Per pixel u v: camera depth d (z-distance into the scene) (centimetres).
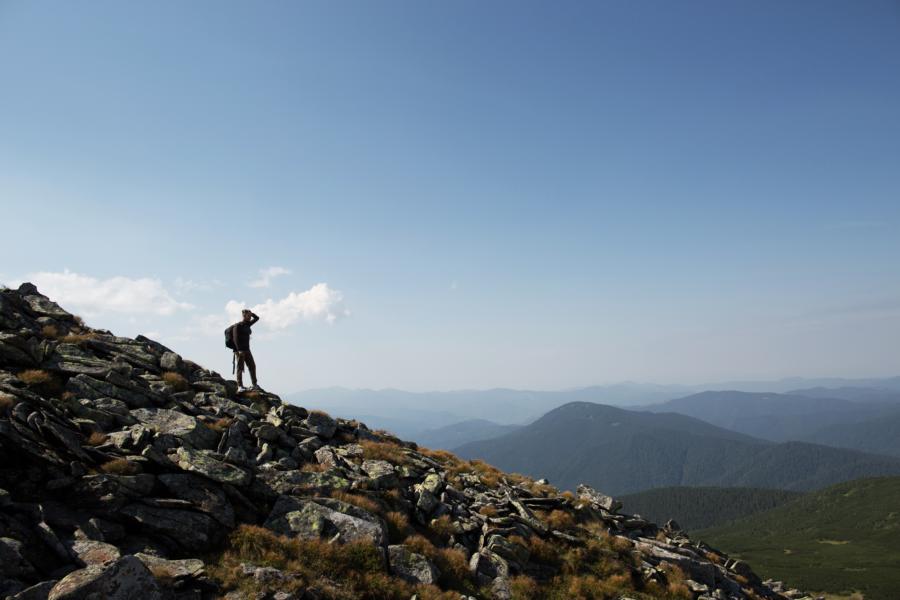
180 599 1239
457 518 2450
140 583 1168
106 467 1628
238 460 2023
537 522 2645
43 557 1245
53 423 1677
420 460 3142
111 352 2722
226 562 1490
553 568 2373
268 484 1992
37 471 1502
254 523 1753
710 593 2630
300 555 1628
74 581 1113
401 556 1866
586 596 2225
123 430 1962
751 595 3075
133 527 1483
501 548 2252
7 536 1234
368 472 2467
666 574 2673
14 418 1592
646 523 3566
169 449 1891
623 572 2498
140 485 1595
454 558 2048
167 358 2925
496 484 3219
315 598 1441
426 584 1773
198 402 2578
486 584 2025
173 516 1545
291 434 2675
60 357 2353
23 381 1997
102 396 2166
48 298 3212
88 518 1433
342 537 1780
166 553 1445
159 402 2362
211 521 1598
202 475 1755
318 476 2189
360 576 1636
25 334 2425
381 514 2117
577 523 2944
